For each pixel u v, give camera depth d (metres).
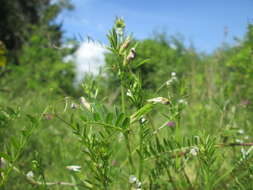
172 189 0.14
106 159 0.11
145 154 0.12
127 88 0.12
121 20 0.12
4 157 0.11
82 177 0.12
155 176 0.13
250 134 0.20
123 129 0.11
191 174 0.17
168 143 0.12
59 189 0.16
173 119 0.14
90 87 0.13
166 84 0.14
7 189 0.15
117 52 0.12
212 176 0.13
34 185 0.13
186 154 0.13
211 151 0.12
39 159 0.12
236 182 0.13
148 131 0.12
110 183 0.12
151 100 0.11
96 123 0.11
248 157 0.13
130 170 0.12
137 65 0.12
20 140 0.11
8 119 0.13
